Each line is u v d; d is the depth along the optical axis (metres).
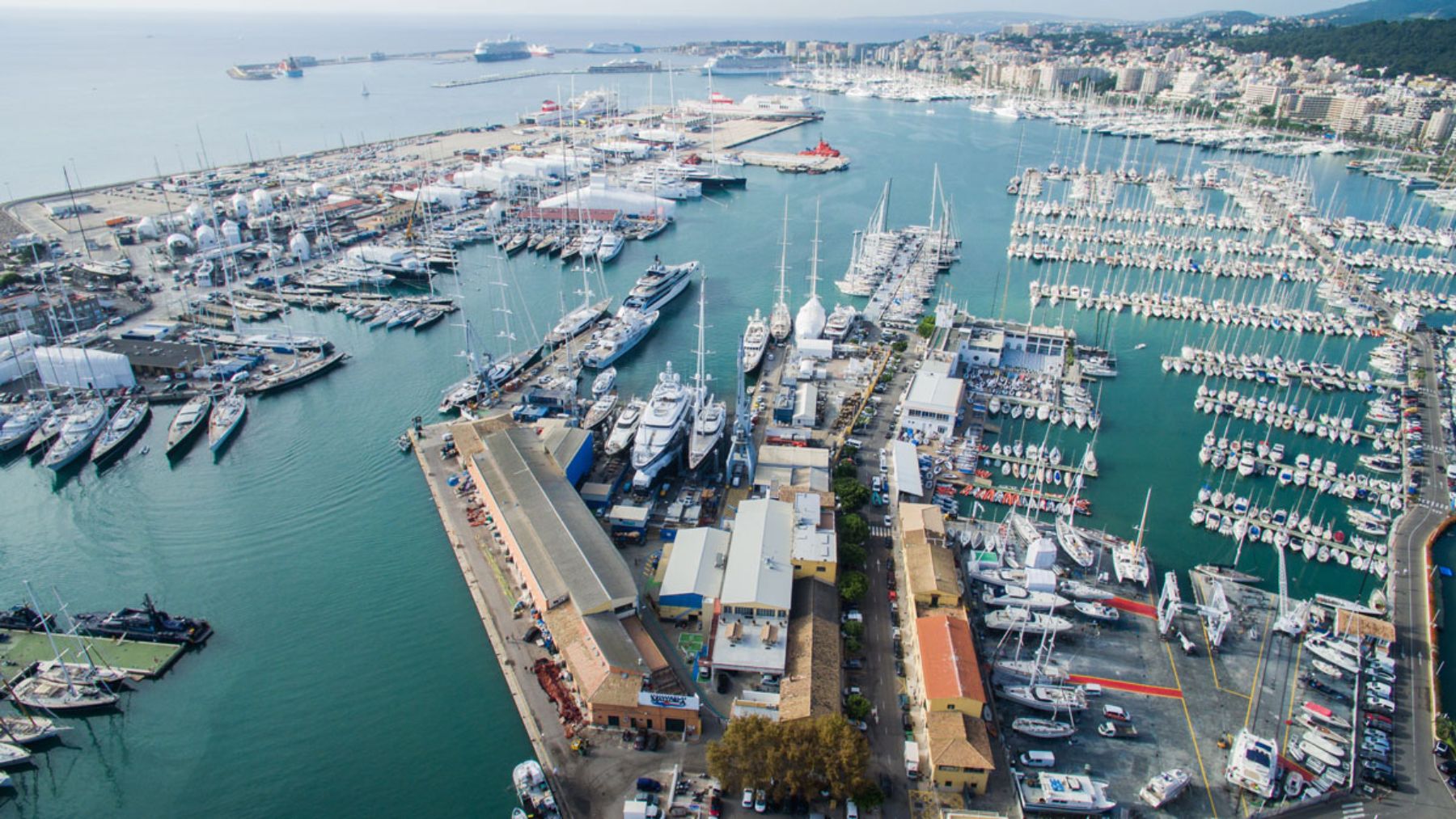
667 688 104.75
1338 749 101.50
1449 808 95.38
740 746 91.31
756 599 114.00
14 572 138.00
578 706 106.31
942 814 92.19
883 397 192.25
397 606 127.94
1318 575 137.88
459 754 103.38
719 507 149.00
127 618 122.88
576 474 151.88
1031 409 189.25
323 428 182.62
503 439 154.50
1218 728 105.56
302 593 131.50
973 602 125.75
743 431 158.12
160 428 182.50
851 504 143.25
